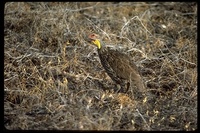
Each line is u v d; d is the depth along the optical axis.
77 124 11.21
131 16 16.91
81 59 14.28
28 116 11.61
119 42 15.23
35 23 15.49
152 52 14.78
